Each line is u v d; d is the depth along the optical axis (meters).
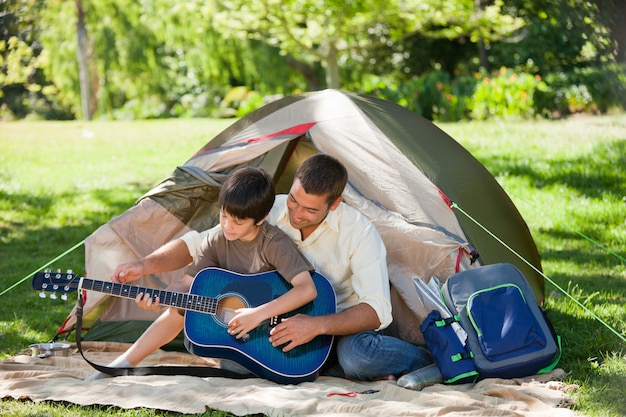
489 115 15.55
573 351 4.18
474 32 15.98
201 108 24.73
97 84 25.50
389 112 4.82
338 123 4.58
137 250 4.39
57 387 3.45
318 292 3.74
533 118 15.20
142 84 24.23
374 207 4.32
